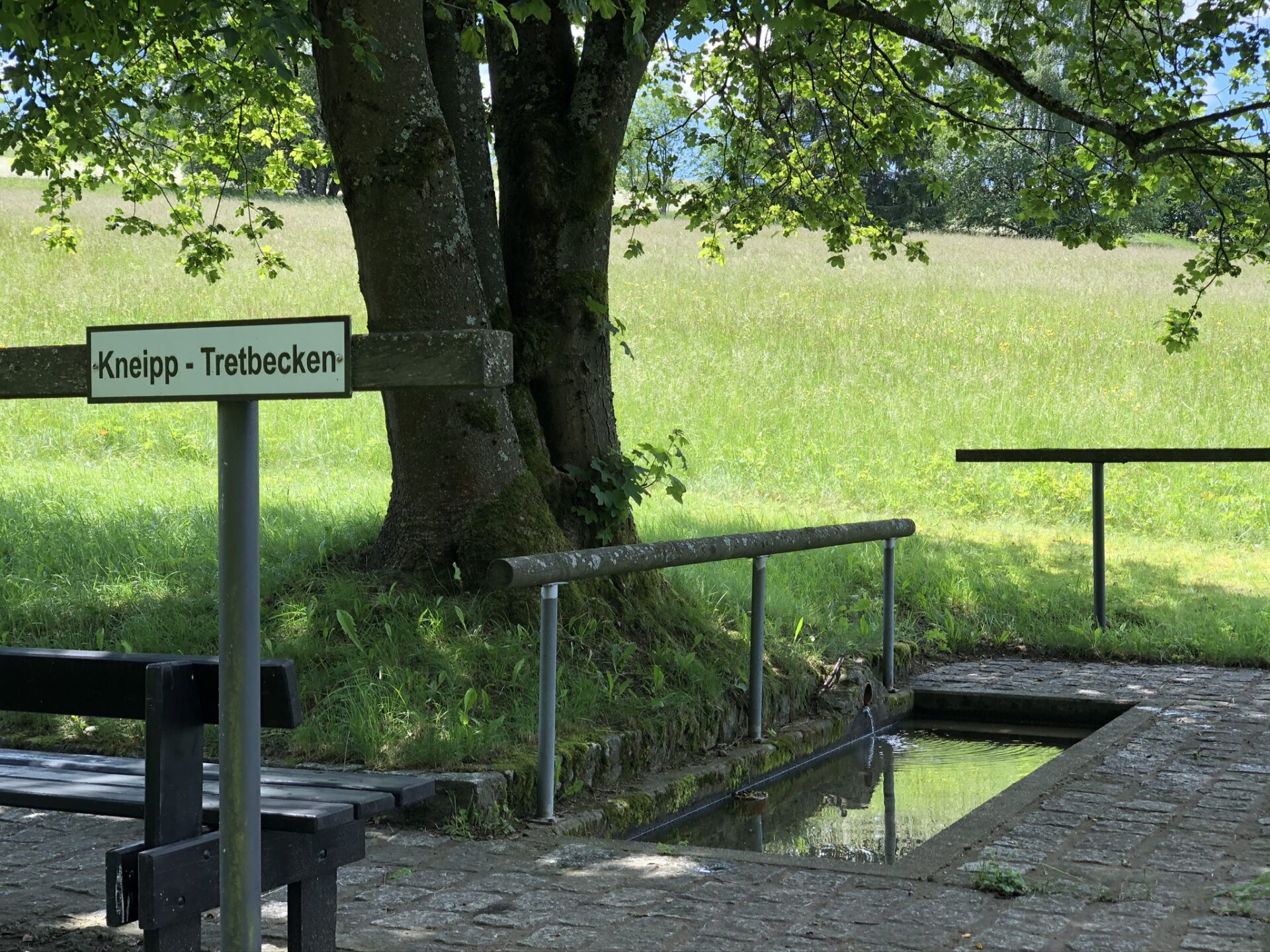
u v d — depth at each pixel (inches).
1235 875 160.1
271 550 291.4
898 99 398.6
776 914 144.3
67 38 270.7
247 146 465.1
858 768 260.7
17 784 132.0
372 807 122.9
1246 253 399.9
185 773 114.3
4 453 560.1
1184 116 361.1
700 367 844.0
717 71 433.4
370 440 631.2
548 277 275.3
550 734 190.5
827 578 379.2
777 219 443.2
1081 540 496.4
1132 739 245.4
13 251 1034.1
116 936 136.6
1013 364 889.5
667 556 211.8
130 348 94.3
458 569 249.9
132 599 271.4
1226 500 591.8
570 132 276.8
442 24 273.4
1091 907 147.4
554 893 152.4
